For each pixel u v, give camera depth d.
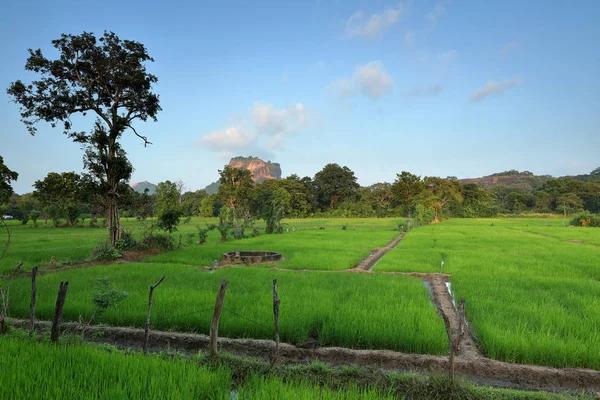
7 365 5.13
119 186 21.48
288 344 7.04
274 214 41.84
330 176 111.31
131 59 21.12
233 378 5.68
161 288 10.82
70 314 8.40
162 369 5.25
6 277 12.86
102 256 18.39
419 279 13.12
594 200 101.62
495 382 6.08
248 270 14.76
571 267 16.25
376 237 34.91
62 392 4.48
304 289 10.88
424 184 91.44
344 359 6.63
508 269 15.70
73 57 20.06
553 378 6.00
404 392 5.26
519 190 131.62
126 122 21.34
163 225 23.62
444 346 6.84
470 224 63.25
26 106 19.45
